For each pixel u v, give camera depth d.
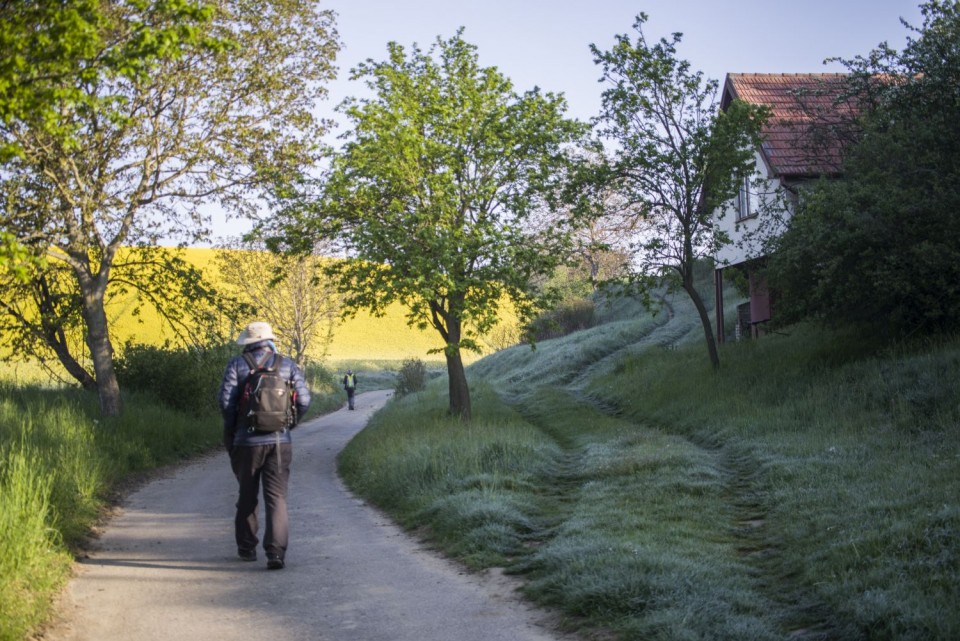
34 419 14.49
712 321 34.56
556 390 27.78
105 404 18.66
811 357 18.34
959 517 6.76
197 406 23.86
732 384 18.77
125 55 7.02
